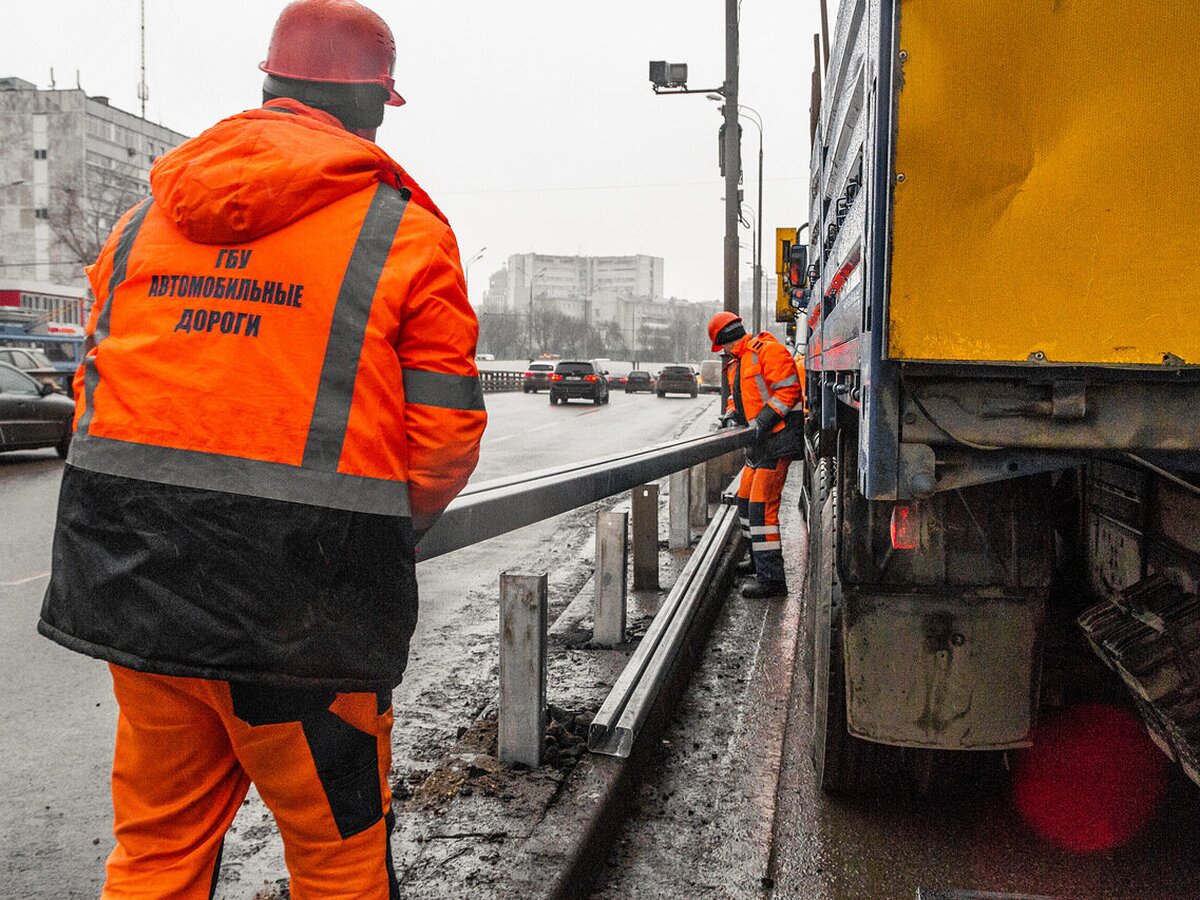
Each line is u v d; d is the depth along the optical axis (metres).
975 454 2.11
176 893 1.67
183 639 1.46
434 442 1.61
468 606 6.15
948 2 1.97
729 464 10.57
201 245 1.58
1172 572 2.66
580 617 5.47
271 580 1.46
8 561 7.52
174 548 1.46
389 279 1.56
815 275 5.46
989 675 2.93
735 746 4.04
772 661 5.16
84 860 2.95
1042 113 1.96
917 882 2.94
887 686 2.98
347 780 1.62
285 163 1.53
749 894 2.88
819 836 3.23
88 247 80.25
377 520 1.55
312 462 1.50
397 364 1.58
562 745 3.47
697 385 44.31
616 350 139.88
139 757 1.66
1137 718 3.54
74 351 39.66
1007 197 1.98
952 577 2.94
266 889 2.55
